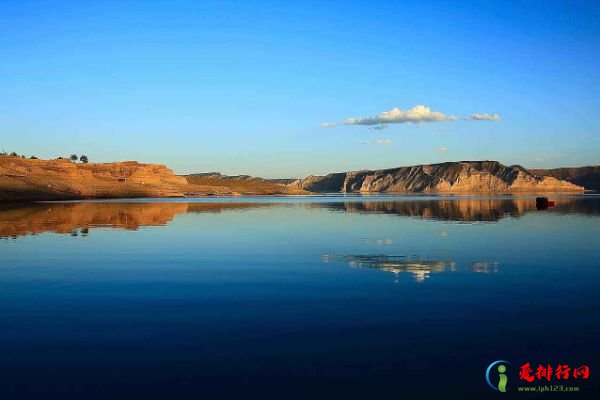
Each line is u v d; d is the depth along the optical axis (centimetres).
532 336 1068
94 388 820
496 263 2070
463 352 975
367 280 1705
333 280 1709
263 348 1001
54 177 16425
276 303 1374
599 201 10944
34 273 1870
